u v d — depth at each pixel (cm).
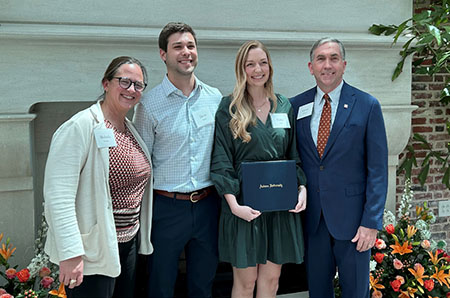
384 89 319
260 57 217
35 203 287
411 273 287
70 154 176
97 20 259
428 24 297
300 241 229
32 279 237
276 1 291
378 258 285
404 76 322
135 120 226
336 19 304
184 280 313
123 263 202
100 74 262
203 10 278
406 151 369
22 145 248
